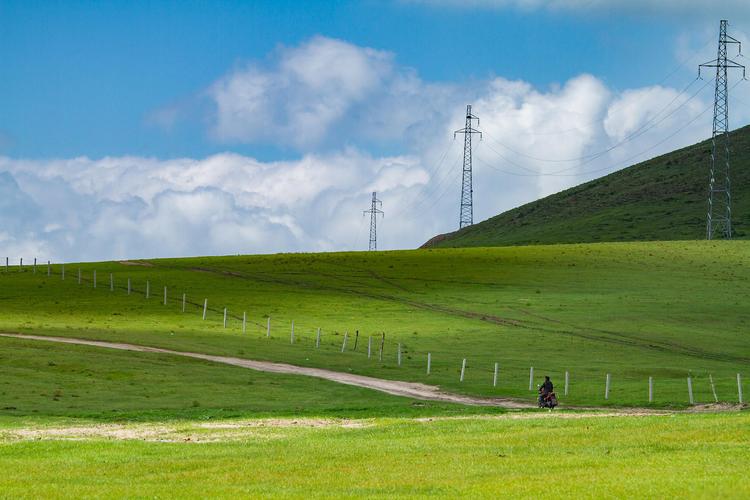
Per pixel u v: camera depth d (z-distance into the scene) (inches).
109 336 3068.4
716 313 3841.0
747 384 2427.4
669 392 2311.8
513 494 920.3
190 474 1077.1
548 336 3385.8
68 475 1075.3
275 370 2596.0
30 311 3799.2
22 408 1845.5
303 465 1134.4
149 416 1798.7
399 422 1663.4
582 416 1759.4
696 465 1053.2
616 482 959.6
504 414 1909.4
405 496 922.7
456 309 3976.4
